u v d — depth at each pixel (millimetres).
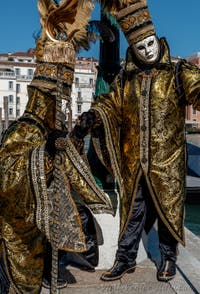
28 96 3389
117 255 4199
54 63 3316
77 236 3127
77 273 4305
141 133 3926
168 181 3924
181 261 4582
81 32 3596
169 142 3910
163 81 3893
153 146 3912
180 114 3947
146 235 4629
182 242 3982
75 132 3520
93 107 3980
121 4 3908
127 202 4051
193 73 3793
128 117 3996
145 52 3891
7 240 3064
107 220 4395
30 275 3104
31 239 3078
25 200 2959
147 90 3900
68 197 3100
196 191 12414
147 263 4551
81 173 3336
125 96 4004
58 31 3443
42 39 3424
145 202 4137
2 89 68188
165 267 4137
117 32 4633
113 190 4531
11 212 3023
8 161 3020
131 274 4270
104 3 3996
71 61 3309
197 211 12188
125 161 4055
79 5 3354
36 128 3240
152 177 3936
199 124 63500
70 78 3355
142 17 3877
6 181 2963
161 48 3969
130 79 4008
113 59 4664
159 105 3877
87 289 3963
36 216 2938
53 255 2988
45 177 2922
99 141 4102
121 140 4098
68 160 3314
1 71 68750
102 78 4672
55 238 2979
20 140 3168
